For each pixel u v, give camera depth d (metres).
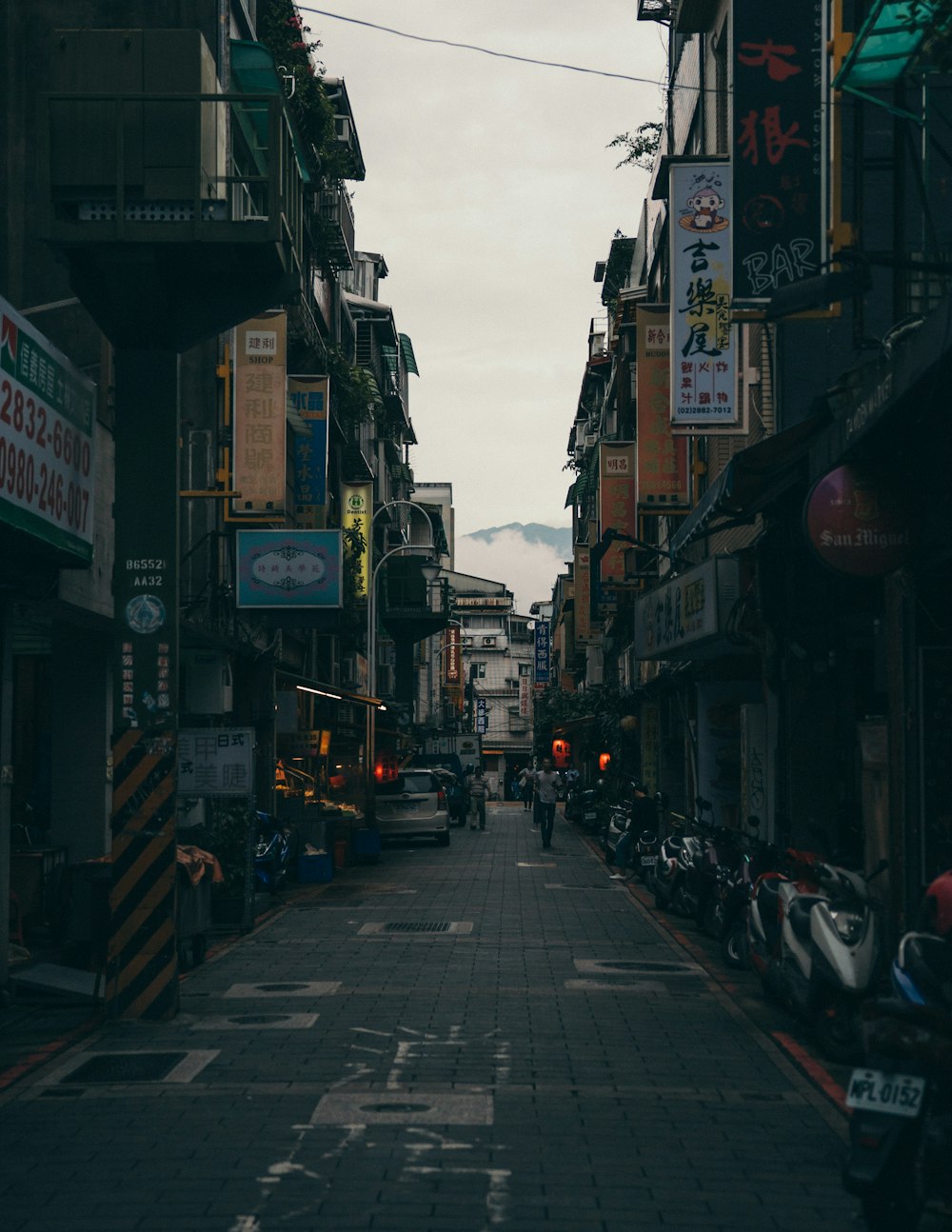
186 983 12.22
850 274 8.73
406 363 66.31
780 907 10.44
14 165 19.61
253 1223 5.68
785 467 12.27
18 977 11.22
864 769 12.48
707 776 19.59
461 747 66.44
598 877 24.02
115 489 10.77
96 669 15.35
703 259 16.64
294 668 32.47
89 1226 5.65
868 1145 5.14
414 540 73.38
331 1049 9.30
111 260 10.30
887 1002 5.33
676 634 17.91
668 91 28.33
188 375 22.58
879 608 14.86
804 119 12.68
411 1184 6.25
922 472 10.21
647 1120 7.46
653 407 22.27
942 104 12.80
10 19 20.36
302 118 27.97
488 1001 11.25
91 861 13.09
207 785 12.62
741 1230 5.66
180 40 10.34
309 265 31.48
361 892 21.09
